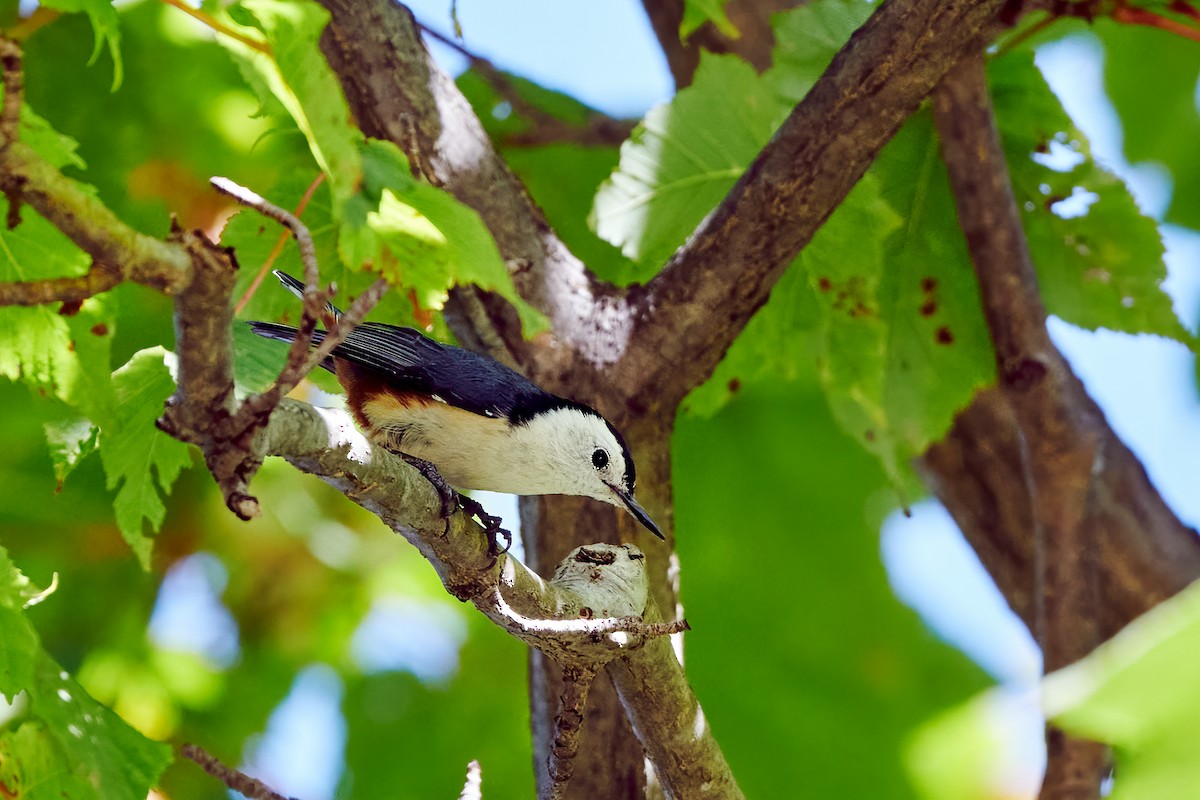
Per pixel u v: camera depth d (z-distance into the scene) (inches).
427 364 344.5
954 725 127.6
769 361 398.0
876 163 388.5
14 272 245.4
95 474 470.3
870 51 321.7
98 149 441.7
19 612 259.9
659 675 272.2
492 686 512.7
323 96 196.7
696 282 336.5
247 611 501.7
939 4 316.2
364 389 350.9
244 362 287.0
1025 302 358.6
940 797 479.2
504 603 252.1
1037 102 389.1
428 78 345.1
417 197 208.7
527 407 338.6
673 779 288.2
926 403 391.9
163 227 447.8
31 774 268.8
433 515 251.1
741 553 513.3
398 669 511.8
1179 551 389.7
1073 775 300.7
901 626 510.6
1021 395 358.9
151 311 432.1
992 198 354.9
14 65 162.2
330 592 505.4
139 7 434.3
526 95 482.6
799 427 517.7
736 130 362.6
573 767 280.5
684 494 515.5
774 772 491.2
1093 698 100.3
